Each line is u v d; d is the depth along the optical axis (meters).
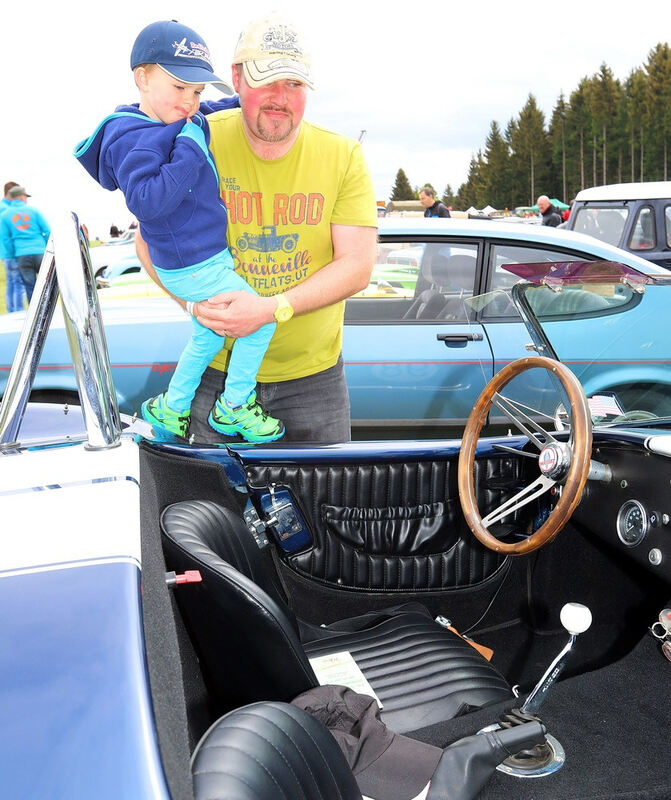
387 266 3.93
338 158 2.30
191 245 2.09
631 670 1.95
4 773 0.69
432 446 2.32
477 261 3.96
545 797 1.48
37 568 0.94
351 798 0.94
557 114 115.25
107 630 0.84
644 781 1.55
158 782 0.69
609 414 2.26
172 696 0.84
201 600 1.37
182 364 2.42
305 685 1.40
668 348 2.13
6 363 3.76
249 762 0.84
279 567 2.25
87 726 0.73
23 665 0.79
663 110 96.81
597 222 8.52
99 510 1.08
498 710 1.71
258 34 2.01
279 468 2.20
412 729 1.69
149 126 1.96
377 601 2.35
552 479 2.00
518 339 3.92
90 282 1.37
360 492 2.29
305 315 2.47
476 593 2.43
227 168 2.27
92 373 1.33
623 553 2.13
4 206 7.88
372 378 3.91
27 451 1.36
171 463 1.98
